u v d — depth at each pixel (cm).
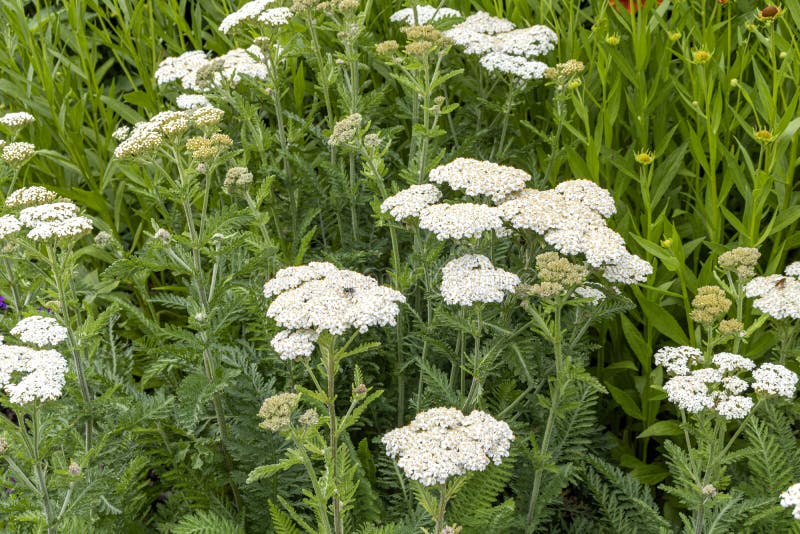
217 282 160
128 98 187
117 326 184
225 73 177
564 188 157
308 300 146
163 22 196
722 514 149
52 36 199
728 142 170
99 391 161
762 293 155
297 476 157
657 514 154
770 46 161
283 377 166
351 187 173
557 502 157
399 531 150
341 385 165
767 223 171
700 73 164
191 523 149
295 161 174
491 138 185
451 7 189
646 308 163
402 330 165
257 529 157
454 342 165
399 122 189
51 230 147
